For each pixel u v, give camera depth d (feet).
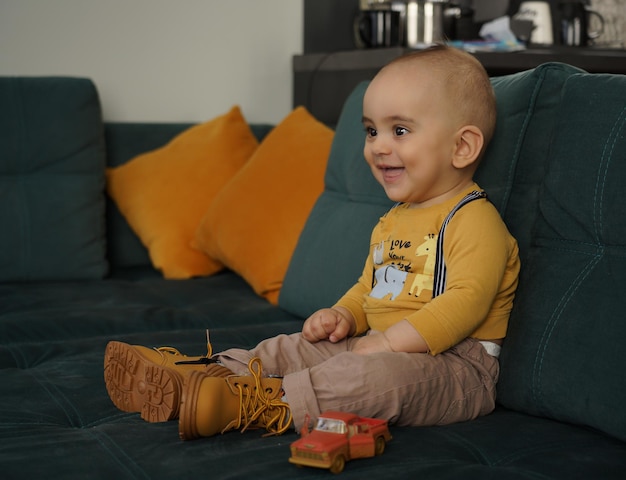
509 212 4.50
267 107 9.60
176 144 8.24
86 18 8.74
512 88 4.57
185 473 3.19
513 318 4.16
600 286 3.81
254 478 3.13
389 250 4.45
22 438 3.63
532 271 4.17
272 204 6.88
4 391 4.36
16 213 7.44
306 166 6.89
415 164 4.35
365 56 8.15
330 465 3.15
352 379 3.67
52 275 7.47
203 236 7.43
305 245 6.11
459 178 4.45
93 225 7.71
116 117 8.98
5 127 7.52
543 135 4.44
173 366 4.07
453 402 3.87
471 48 8.16
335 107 8.77
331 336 4.38
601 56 8.26
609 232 3.86
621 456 3.41
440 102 4.31
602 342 3.67
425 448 3.48
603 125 3.96
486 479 3.13
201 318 6.00
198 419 3.52
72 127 7.71
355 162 5.94
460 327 3.95
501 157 4.51
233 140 8.13
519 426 3.78
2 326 5.59
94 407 4.20
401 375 3.72
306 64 9.28
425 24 8.61
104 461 3.34
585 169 3.98
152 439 3.59
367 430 3.37
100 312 5.97
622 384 3.53
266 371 4.18
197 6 9.17
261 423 3.74
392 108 4.35
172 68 9.15
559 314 3.91
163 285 7.16
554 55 8.01
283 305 6.18
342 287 5.45
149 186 7.96
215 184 7.93
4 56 8.49
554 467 3.26
